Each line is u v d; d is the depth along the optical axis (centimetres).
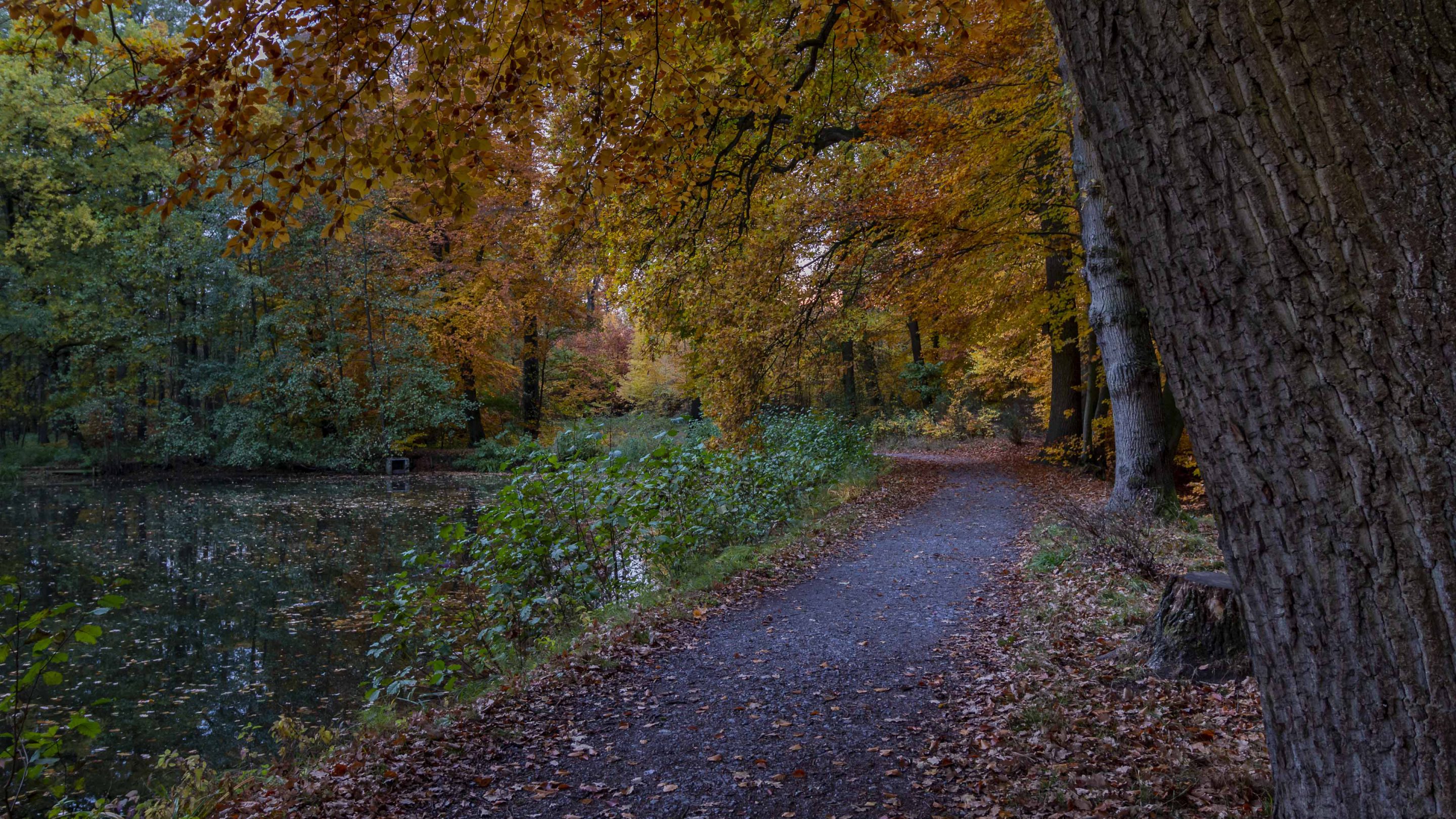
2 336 2394
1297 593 151
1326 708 151
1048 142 1062
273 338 2445
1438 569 130
